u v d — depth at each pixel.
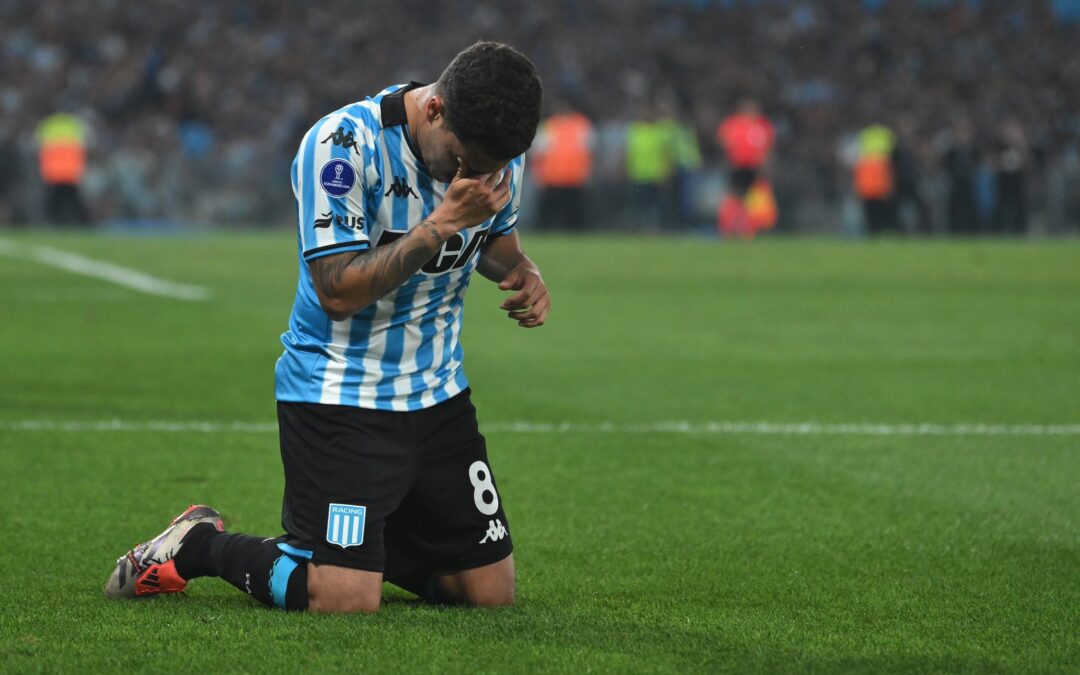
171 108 115.75
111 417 27.78
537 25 129.88
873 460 24.59
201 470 22.94
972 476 23.34
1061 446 26.11
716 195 103.94
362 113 13.82
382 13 128.50
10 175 99.38
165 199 102.12
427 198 13.89
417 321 14.35
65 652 13.02
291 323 14.71
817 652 13.39
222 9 125.56
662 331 44.84
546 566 17.22
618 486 22.19
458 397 14.73
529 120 13.04
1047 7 139.88
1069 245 94.81
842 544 18.56
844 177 106.62
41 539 18.20
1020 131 115.50
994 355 39.44
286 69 121.56
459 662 12.78
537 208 102.69
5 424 26.83
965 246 93.12
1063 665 13.16
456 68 13.05
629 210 103.69
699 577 16.72
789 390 32.75
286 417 14.52
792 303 54.47
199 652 13.00
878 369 36.41
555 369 35.81
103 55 120.44
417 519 14.75
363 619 14.07
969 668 13.00
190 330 42.88
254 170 103.38
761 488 22.17
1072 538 19.08
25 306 49.38
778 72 131.62
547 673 12.52
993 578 16.77
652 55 129.75
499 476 22.86
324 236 13.66
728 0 135.88
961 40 137.25
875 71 134.12
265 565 14.44
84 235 94.56
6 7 122.25
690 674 12.59
